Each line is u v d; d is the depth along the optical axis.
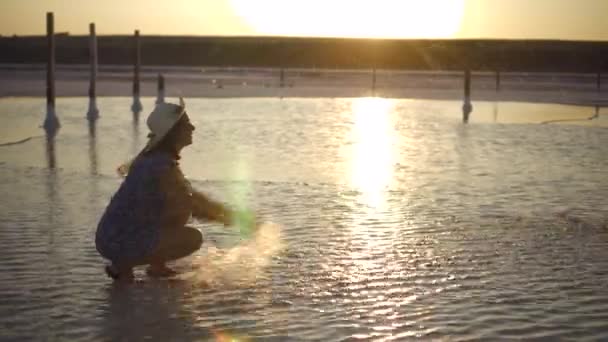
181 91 44.09
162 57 116.56
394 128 23.62
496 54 109.81
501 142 19.89
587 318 6.70
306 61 115.31
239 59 117.00
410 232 9.71
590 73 92.50
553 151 18.06
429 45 115.56
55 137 20.06
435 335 6.28
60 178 13.45
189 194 7.80
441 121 26.39
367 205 11.38
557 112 31.48
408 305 7.00
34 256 8.51
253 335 6.27
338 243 9.13
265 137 20.56
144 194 7.61
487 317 6.70
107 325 6.50
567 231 9.83
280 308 6.90
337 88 50.59
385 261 8.39
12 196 11.83
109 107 31.48
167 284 7.59
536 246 9.08
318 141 19.80
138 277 7.81
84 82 52.69
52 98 22.70
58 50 111.94
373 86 47.97
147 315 6.73
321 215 10.67
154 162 7.62
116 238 7.63
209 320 6.61
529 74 80.19
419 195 12.22
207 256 8.57
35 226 9.88
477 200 11.85
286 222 10.21
